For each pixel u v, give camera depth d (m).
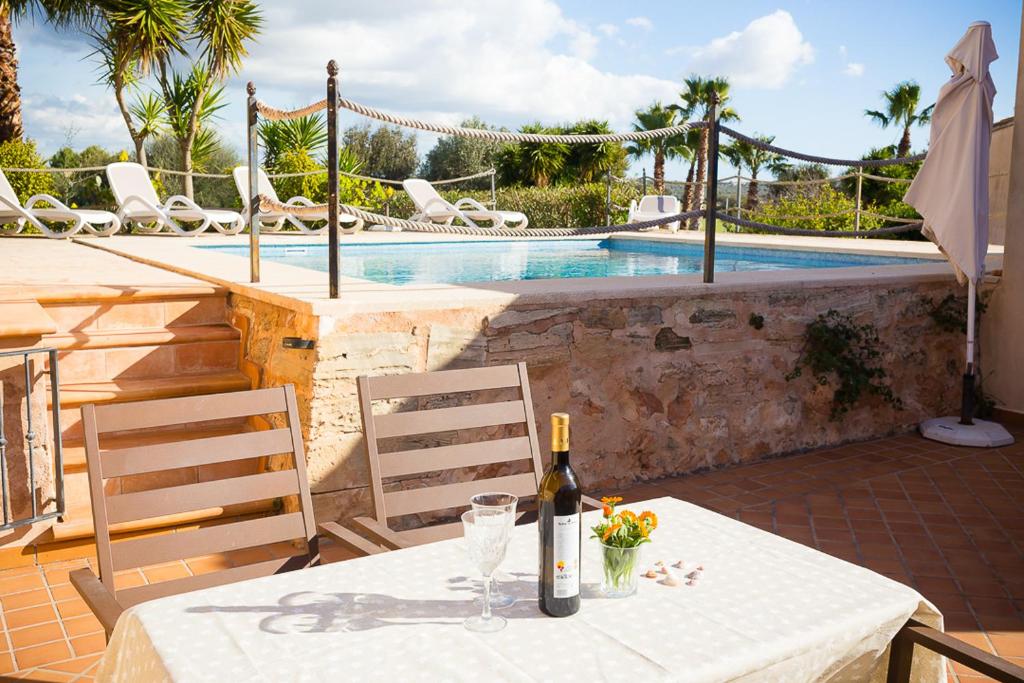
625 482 4.37
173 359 4.19
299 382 3.59
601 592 1.57
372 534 2.11
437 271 8.06
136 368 4.11
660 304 4.37
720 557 1.76
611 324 4.23
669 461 4.49
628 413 4.34
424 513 3.84
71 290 4.09
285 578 1.64
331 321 3.50
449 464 2.40
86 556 3.41
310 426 3.52
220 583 2.07
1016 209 5.45
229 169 19.17
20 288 4.04
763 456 4.80
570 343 4.13
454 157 26.36
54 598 3.03
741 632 1.42
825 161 5.04
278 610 1.50
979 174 4.83
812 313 4.88
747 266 8.51
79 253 6.95
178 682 1.25
